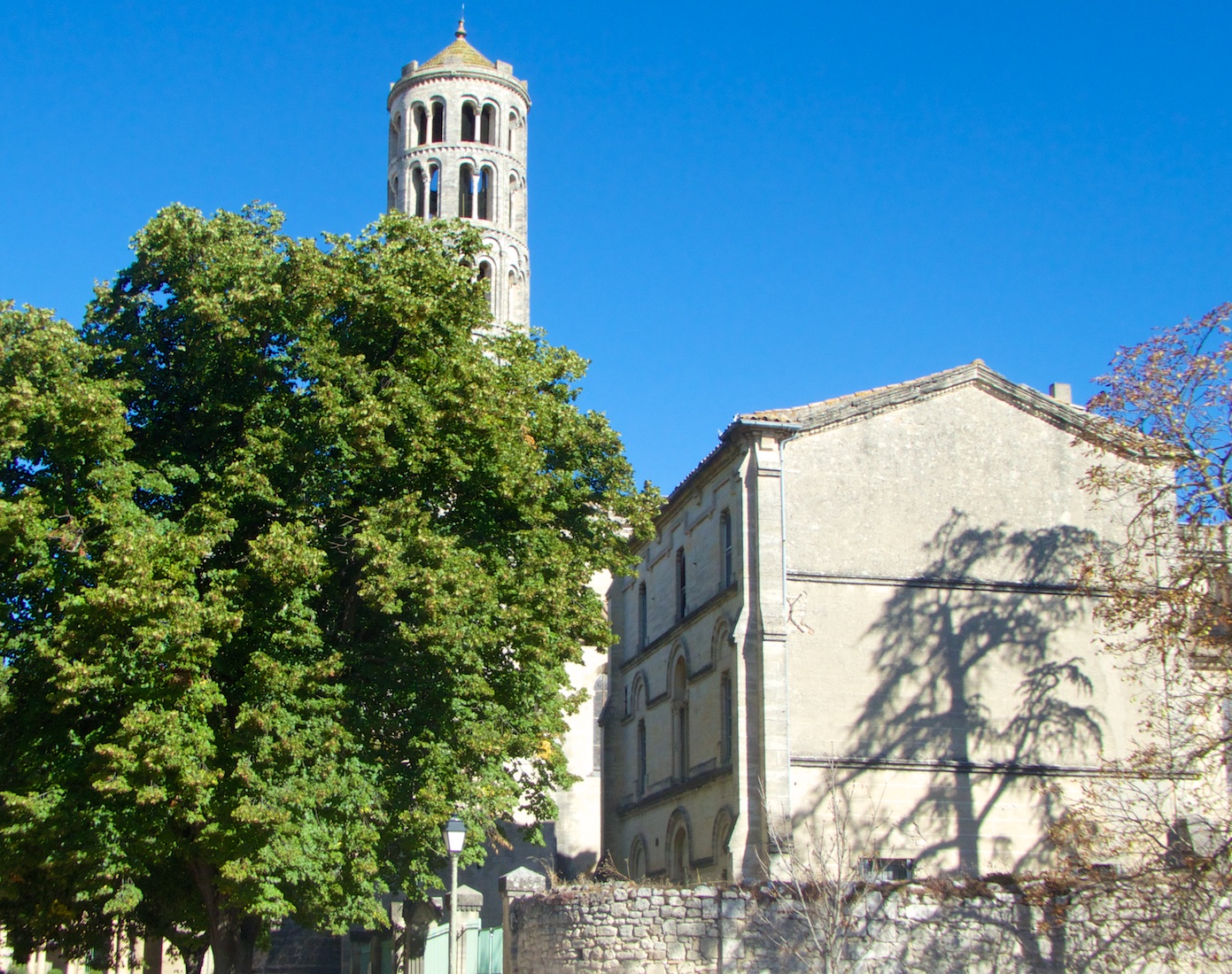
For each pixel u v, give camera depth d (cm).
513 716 3403
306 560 2880
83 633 2748
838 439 4119
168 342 3325
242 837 2822
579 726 6562
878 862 3762
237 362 3234
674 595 4912
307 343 3186
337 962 5700
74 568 2880
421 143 8994
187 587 2861
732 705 3991
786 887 2948
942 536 4103
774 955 2884
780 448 4072
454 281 3506
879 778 3878
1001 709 4006
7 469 3009
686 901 2925
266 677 2856
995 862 3881
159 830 2798
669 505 4919
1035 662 4062
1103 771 3438
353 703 3103
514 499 3378
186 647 2744
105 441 2908
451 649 3092
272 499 3033
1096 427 3597
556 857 6356
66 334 2997
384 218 3491
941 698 3978
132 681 2789
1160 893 2956
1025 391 4256
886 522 4081
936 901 2925
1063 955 2934
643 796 5191
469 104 8988
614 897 2952
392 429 3200
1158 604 3262
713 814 4244
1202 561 3269
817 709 3903
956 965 2897
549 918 3091
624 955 2902
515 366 3666
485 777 3253
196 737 2747
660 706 5025
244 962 3253
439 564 3050
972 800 3912
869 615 4003
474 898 4300
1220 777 3853
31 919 3269
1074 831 3077
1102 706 4066
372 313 3303
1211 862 2930
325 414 3078
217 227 3350
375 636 3341
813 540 4028
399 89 9100
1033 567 4138
